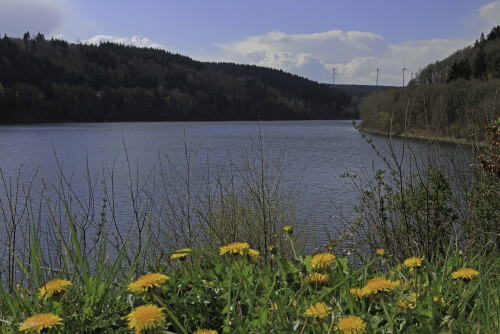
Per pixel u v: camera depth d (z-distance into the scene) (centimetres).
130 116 14838
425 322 173
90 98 14312
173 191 804
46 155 3822
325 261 199
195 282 203
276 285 227
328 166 2603
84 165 2983
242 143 4912
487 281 219
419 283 202
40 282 228
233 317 172
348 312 188
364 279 218
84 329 172
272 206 714
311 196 1514
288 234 247
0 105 12131
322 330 153
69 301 183
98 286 196
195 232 618
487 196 446
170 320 179
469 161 496
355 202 1210
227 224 662
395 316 181
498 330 154
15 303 191
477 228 439
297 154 3391
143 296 177
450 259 246
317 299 181
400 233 471
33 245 219
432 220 472
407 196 488
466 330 160
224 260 229
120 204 1497
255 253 207
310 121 16900
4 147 4634
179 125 11750
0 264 290
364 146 4209
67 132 7844
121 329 167
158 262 219
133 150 4209
